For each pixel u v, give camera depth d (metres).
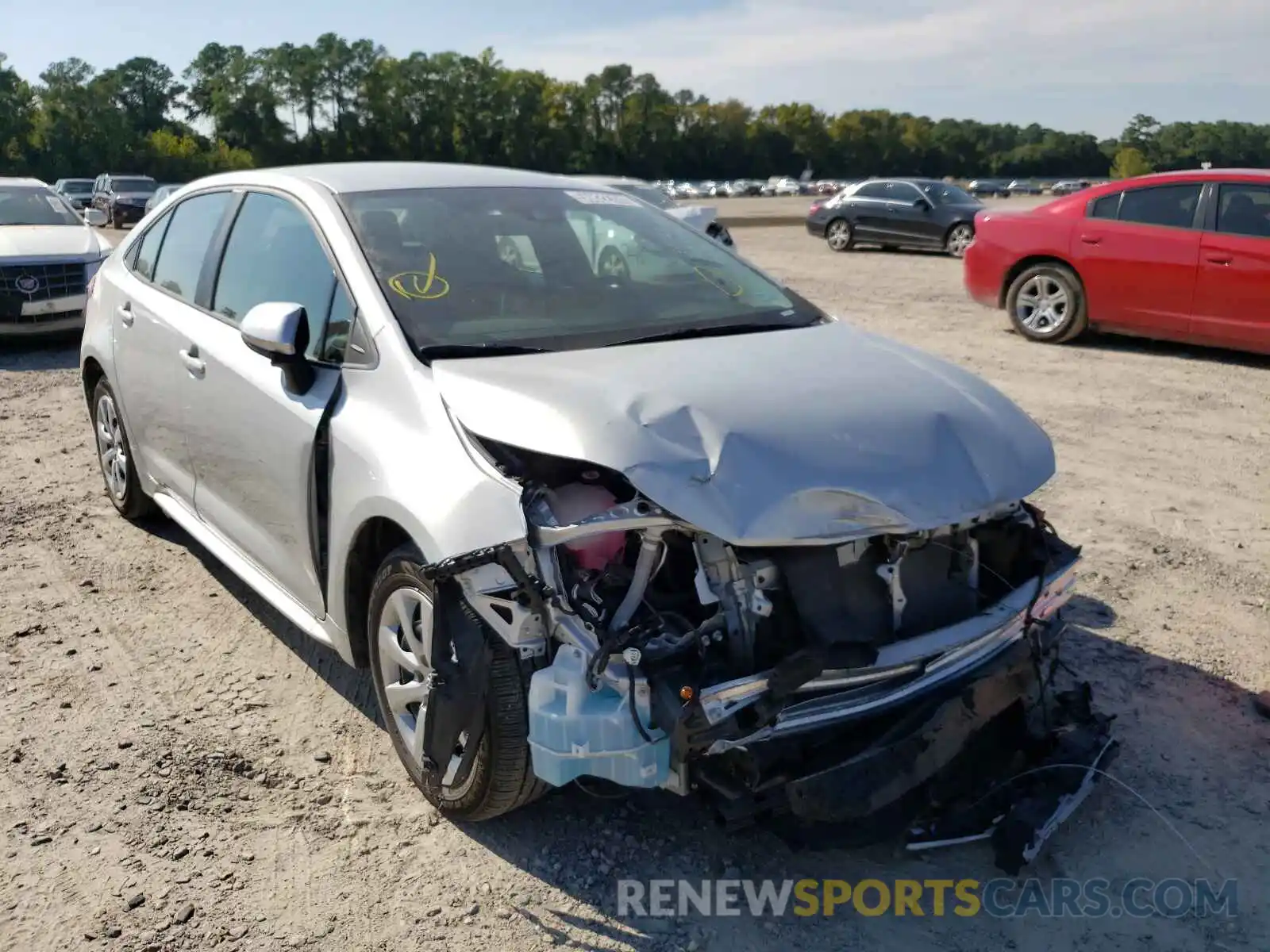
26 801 3.17
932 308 12.66
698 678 2.54
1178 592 4.64
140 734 3.54
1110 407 7.79
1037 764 3.04
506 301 3.42
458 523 2.69
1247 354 9.59
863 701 2.64
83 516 5.64
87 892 2.79
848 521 2.61
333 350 3.39
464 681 2.70
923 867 2.94
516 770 2.78
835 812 2.57
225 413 3.84
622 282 3.72
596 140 145.25
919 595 2.83
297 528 3.46
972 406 3.08
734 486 2.58
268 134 122.94
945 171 172.38
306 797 3.21
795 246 23.56
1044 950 2.64
